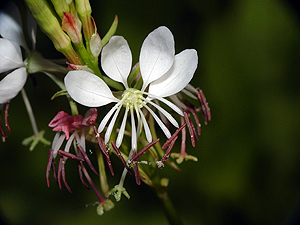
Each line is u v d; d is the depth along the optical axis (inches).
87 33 5.3
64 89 5.6
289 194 7.6
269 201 7.6
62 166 5.5
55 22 5.2
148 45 5.3
